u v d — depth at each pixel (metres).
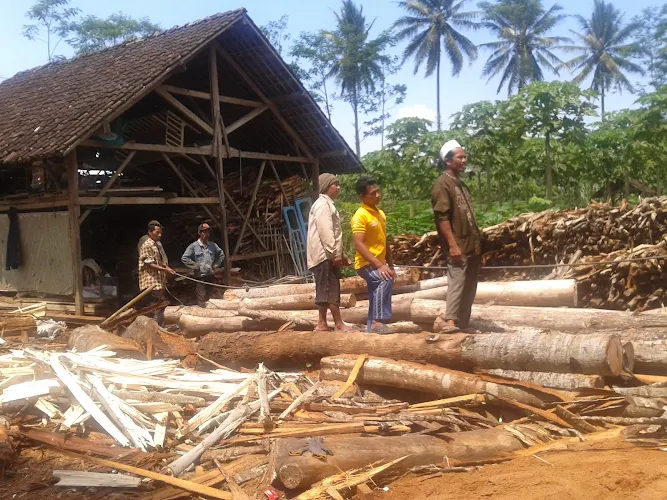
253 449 4.70
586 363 5.04
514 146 26.28
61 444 5.00
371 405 5.48
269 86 15.11
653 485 3.64
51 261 12.62
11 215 13.34
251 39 14.06
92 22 39.00
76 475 4.48
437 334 6.07
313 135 16.03
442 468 4.18
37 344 9.90
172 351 7.77
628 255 8.21
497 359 5.45
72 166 11.99
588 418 4.74
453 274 6.47
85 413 5.37
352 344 6.54
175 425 5.37
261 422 5.12
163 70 12.73
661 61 44.84
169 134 14.13
